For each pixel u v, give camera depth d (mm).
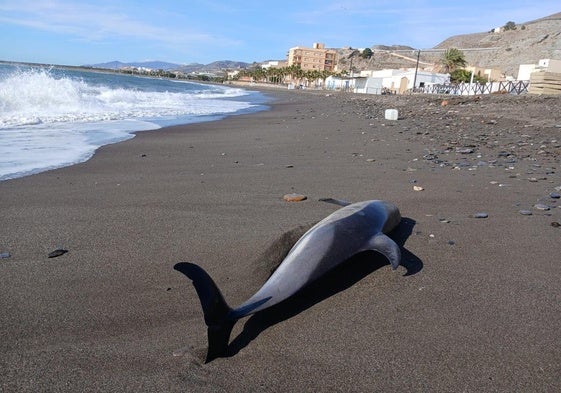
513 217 5680
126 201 6480
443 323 3332
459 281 3980
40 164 8852
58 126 14250
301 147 11844
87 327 3248
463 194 6793
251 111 26625
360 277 4055
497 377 2740
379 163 9422
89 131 13664
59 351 2957
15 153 9742
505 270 4195
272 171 8695
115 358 2887
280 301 3281
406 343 3090
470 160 9703
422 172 8445
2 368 2773
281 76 157875
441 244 4777
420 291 3805
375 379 2727
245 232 5195
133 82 71938
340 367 2834
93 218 5688
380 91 72062
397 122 18734
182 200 6559
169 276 4082
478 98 28156
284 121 19672
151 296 3719
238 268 4234
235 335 3188
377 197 6660
